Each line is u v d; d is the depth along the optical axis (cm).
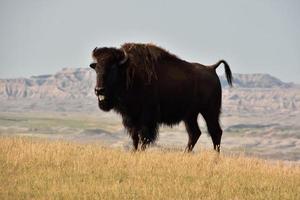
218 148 6612
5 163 4719
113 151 5531
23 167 4634
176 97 6644
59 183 4141
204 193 4053
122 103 6153
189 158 5222
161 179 4378
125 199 3781
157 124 6372
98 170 4638
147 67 6272
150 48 6438
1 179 4197
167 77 6550
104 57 5884
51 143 5919
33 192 3862
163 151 5903
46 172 4491
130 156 5216
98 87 5816
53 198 3709
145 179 4388
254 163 5331
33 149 5234
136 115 6219
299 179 4738
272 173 4897
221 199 3919
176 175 4600
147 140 6153
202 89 6944
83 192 3878
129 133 6253
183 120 6894
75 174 4481
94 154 5250
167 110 6625
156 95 6366
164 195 3900
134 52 6256
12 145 5669
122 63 5981
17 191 3856
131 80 6122
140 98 6197
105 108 6062
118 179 4384
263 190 4291
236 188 4241
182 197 3897
